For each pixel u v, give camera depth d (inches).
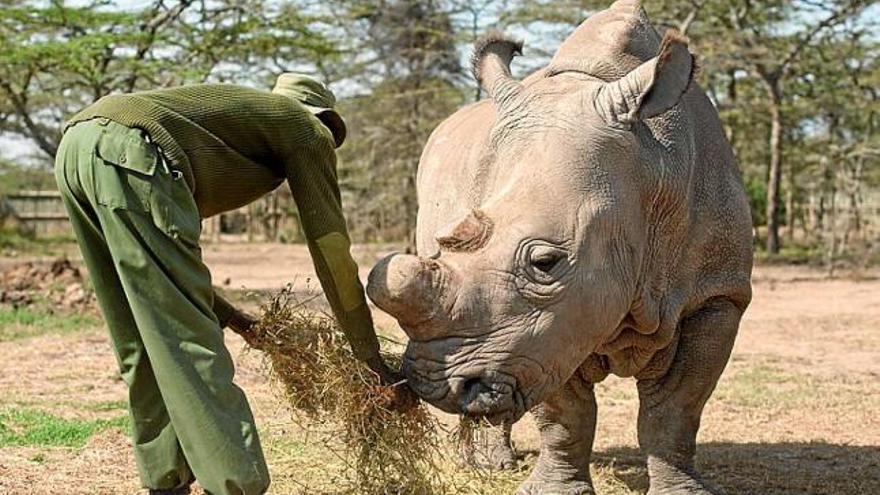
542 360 200.5
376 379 221.3
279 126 207.9
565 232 201.9
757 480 304.2
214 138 202.5
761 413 403.2
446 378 197.2
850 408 414.0
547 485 263.9
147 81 936.3
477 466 289.4
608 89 216.2
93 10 839.7
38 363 493.7
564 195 204.1
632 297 216.1
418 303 193.6
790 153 1515.7
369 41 1257.4
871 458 331.6
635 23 242.1
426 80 1261.1
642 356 241.6
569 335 202.8
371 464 231.6
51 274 846.5
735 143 1558.8
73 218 202.5
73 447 322.0
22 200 1894.7
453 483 274.1
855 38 1314.0
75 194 198.4
